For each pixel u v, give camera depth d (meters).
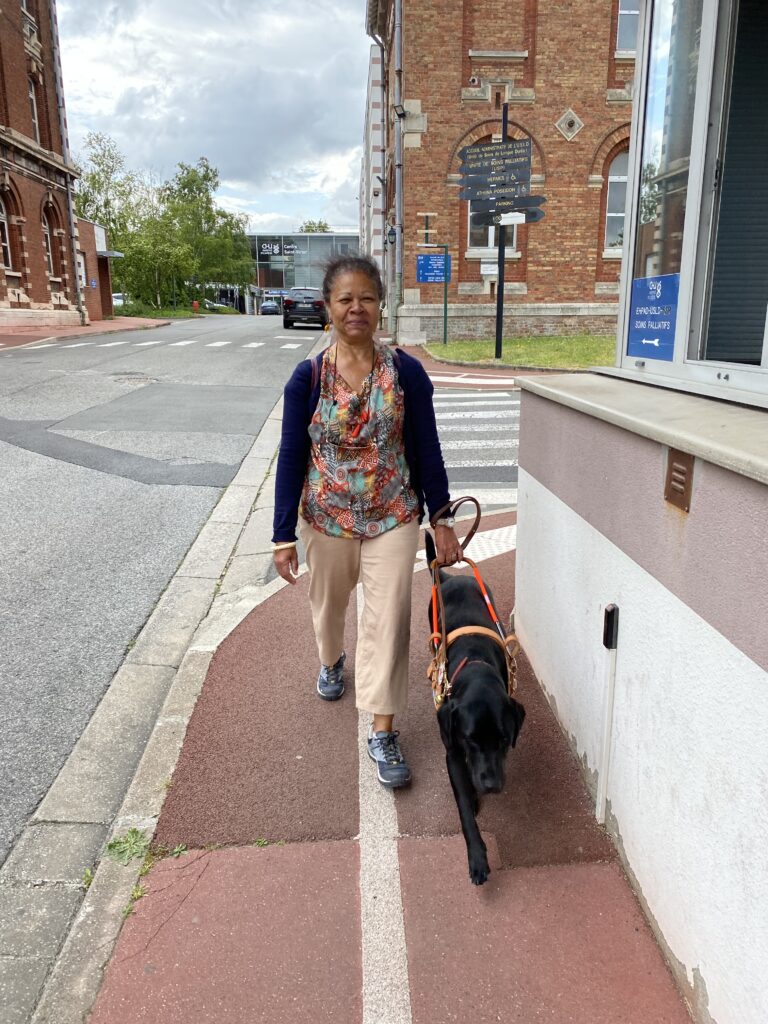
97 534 5.95
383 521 2.86
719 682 1.77
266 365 17.45
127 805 2.87
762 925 1.61
